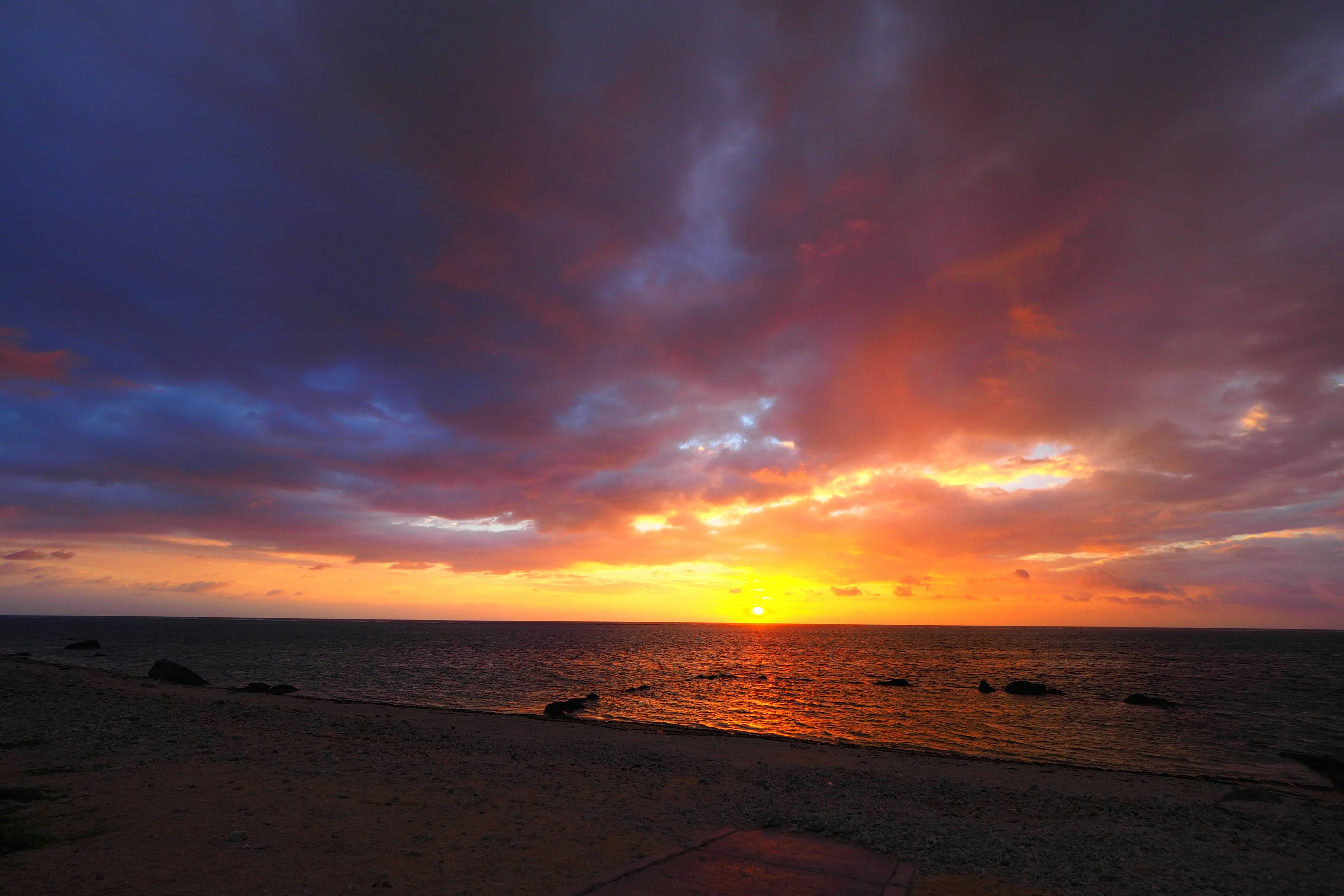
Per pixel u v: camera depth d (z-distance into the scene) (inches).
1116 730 1198.3
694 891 255.0
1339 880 327.6
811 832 366.3
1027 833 401.7
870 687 1998.0
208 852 280.2
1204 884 312.0
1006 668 2901.1
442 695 1589.6
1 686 977.5
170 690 1143.0
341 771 480.4
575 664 2834.6
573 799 433.7
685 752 713.0
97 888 232.7
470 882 257.8
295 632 6441.9
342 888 245.9
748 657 3595.0
